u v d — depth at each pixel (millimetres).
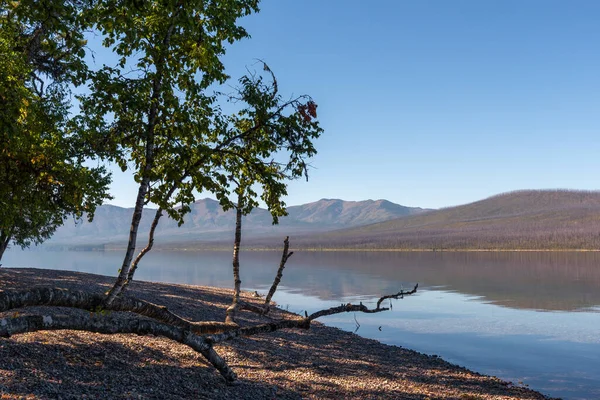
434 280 69062
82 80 9781
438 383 15703
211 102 10562
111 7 9414
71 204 15734
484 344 24250
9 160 13586
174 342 14164
